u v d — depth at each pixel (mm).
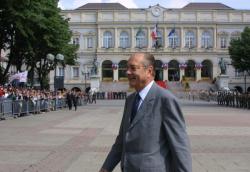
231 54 96000
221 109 56281
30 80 67938
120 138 5891
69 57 74000
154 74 5766
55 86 60781
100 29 138875
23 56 56531
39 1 46188
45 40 52281
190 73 139875
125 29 138750
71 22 139000
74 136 23500
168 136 5500
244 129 27438
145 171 5422
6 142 20844
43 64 69438
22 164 14992
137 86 5730
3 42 48875
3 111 35500
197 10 139250
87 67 138375
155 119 5555
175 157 5430
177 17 138750
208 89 122688
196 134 24391
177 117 5531
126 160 5547
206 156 16656
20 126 29562
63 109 56156
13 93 41312
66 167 14453
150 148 5508
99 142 20906
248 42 93438
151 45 138250
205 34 139500
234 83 136000
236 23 138875
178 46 138250
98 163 15172
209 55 137875
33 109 44500
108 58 137875
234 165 14789
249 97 58156
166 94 5594
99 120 35531
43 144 20141
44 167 14445
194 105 70875
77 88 136750
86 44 139500
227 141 21266
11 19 42188
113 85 126688
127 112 5781
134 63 5684
